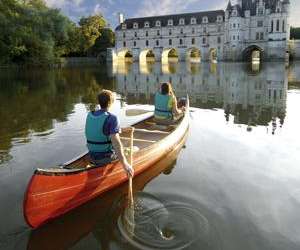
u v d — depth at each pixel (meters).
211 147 9.80
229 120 13.55
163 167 8.29
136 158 7.51
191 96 21.52
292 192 6.84
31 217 5.45
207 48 98.00
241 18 87.62
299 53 90.19
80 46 98.44
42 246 5.18
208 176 7.66
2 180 7.39
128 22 108.88
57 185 5.64
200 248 5.02
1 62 57.50
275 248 5.01
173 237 5.28
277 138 10.69
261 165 8.31
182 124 10.17
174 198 6.54
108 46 109.62
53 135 11.25
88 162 6.95
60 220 5.87
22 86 29.30
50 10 69.31
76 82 33.41
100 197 6.69
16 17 59.03
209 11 98.50
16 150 9.58
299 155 9.02
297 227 5.56
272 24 85.19
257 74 39.56
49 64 66.88
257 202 6.40
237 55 89.25
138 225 5.63
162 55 104.94
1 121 13.66
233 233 5.38
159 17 105.12
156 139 9.43
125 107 17.81
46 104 18.59
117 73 47.88
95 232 5.52
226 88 25.72
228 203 6.35
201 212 6.01
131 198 6.38
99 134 6.34
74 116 14.77
